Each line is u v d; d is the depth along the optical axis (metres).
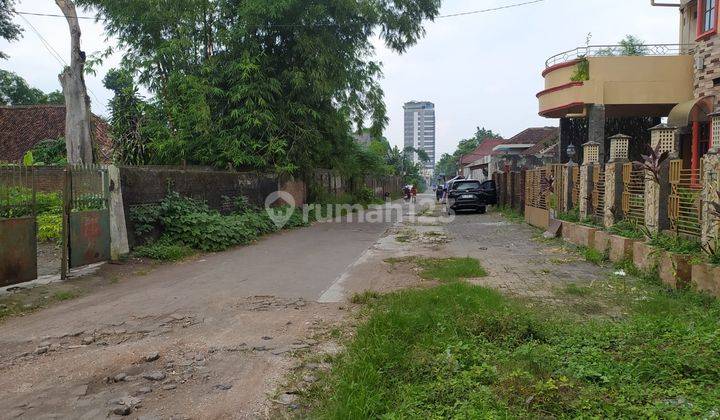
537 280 7.98
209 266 9.96
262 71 18.28
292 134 19.05
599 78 17.66
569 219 12.63
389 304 6.57
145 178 11.30
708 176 6.73
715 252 6.46
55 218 12.79
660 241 7.67
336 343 5.22
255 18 17.31
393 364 4.32
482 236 14.46
